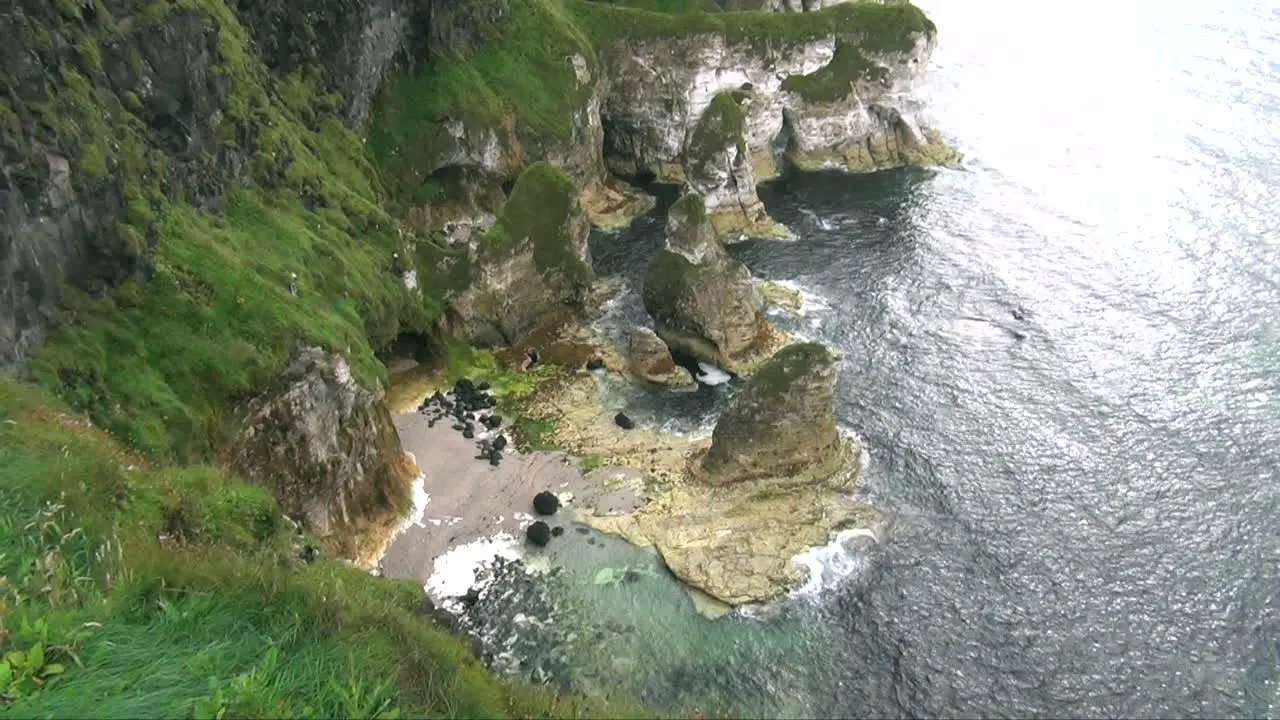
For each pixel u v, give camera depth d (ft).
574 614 136.26
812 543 147.23
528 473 161.99
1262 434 168.55
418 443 167.63
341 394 143.33
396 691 60.80
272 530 101.09
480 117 232.32
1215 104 287.48
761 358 191.83
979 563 145.07
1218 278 211.82
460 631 123.13
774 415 154.92
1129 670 129.29
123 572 62.80
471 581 140.97
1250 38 329.72
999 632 134.51
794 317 204.74
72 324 120.26
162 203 138.82
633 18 271.90
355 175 196.13
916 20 272.92
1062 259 222.69
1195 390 179.73
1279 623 135.13
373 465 150.92
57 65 122.62
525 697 76.38
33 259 113.60
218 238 146.41
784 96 274.16
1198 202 239.91
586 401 181.37
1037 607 138.10
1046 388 181.47
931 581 142.20
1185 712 123.65
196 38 149.07
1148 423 172.14
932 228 240.12
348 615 64.85
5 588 58.90
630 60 271.49
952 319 203.31
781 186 267.80
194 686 54.08
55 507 67.92
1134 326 198.29
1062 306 205.77
